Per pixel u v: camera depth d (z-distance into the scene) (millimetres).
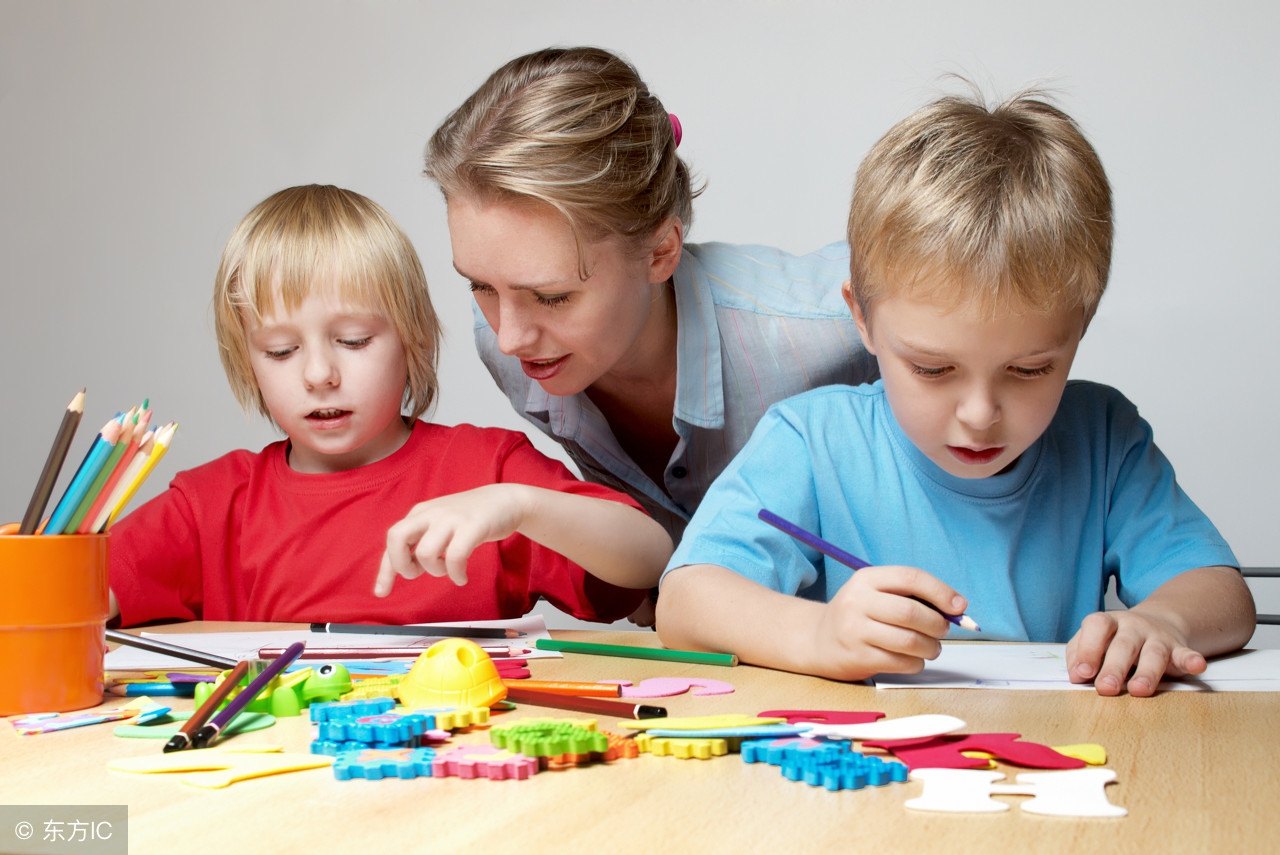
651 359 1276
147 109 2348
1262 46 1810
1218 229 1843
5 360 2430
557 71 1104
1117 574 1018
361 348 1175
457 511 958
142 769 540
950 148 854
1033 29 1889
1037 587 998
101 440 700
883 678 755
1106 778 504
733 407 1312
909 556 1006
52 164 2400
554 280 1017
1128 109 1861
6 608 674
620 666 817
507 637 964
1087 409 1055
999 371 832
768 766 536
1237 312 1844
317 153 2258
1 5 2412
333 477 1242
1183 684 727
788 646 780
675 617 882
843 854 424
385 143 2217
